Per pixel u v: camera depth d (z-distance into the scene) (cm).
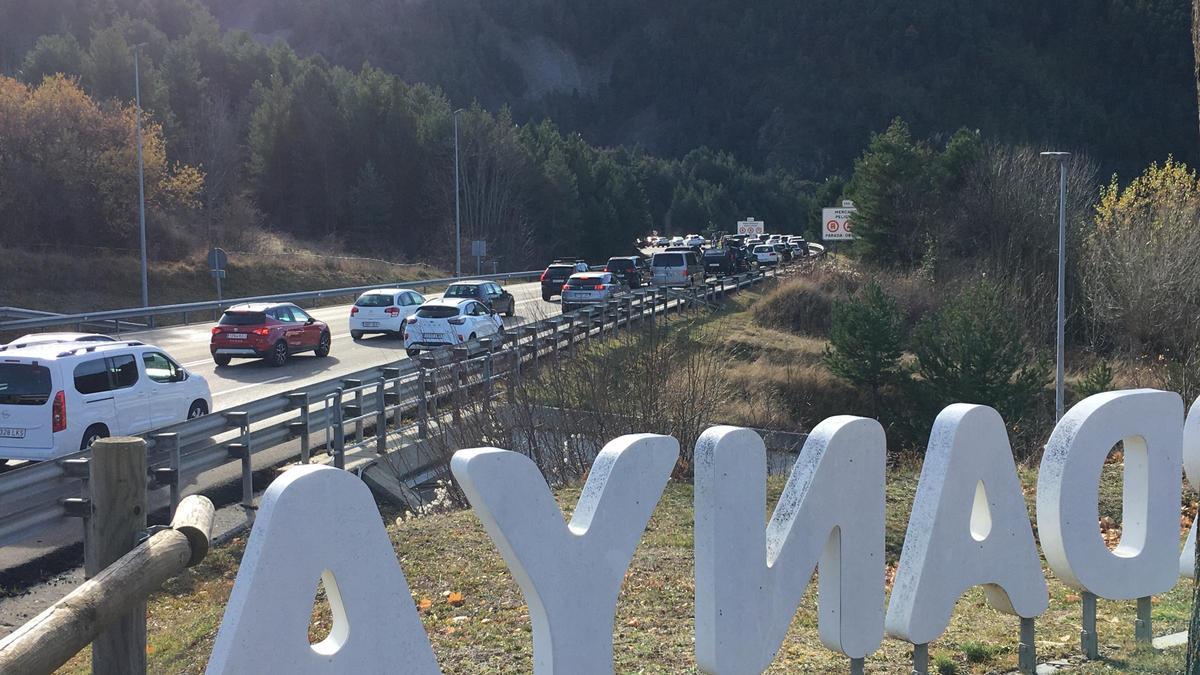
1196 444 702
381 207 8162
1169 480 690
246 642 402
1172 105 19325
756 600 527
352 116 8575
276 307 2609
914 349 3269
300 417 1363
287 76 10100
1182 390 3142
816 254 5816
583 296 3941
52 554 1071
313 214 8200
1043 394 3150
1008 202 4772
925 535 587
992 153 5175
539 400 1648
